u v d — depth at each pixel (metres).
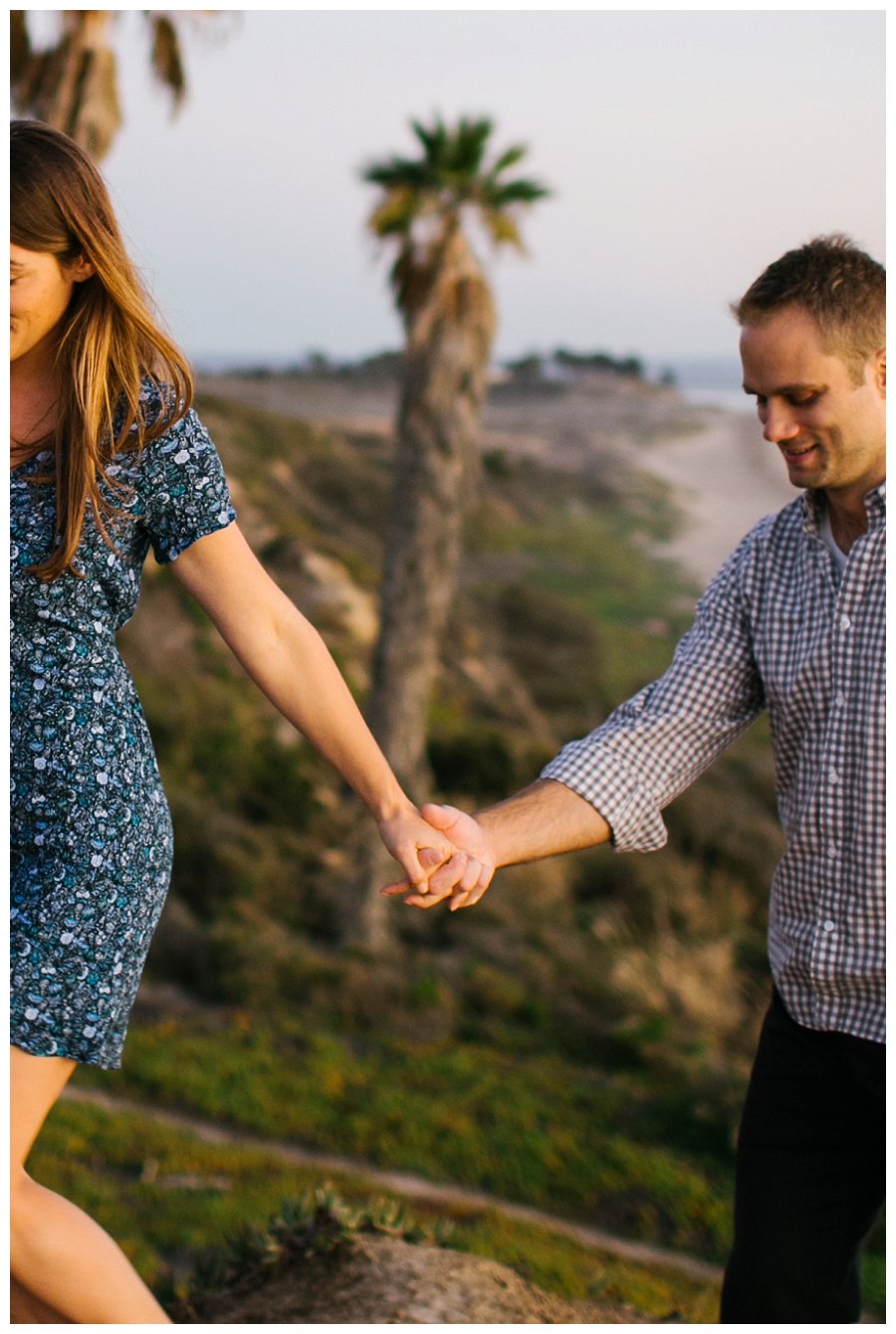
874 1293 6.62
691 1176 8.71
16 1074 1.72
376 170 13.00
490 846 2.17
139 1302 1.76
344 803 13.81
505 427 65.69
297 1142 8.91
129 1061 9.87
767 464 60.62
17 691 1.78
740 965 13.07
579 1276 4.96
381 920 13.48
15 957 1.75
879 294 1.93
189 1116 9.10
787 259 2.00
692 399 78.19
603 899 14.59
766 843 15.99
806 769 2.07
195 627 20.14
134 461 1.82
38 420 1.78
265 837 15.12
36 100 9.04
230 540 1.91
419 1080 10.31
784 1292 2.11
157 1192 6.91
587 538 46.19
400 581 13.27
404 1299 2.56
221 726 17.20
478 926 13.72
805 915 2.09
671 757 2.27
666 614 38.47
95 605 1.81
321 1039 10.88
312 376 64.50
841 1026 2.07
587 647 30.59
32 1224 1.72
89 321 1.76
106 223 1.75
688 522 50.81
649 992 12.11
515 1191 8.47
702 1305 5.24
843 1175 2.09
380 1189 7.89
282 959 12.18
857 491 2.02
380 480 38.00
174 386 1.84
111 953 1.79
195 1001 11.70
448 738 19.50
